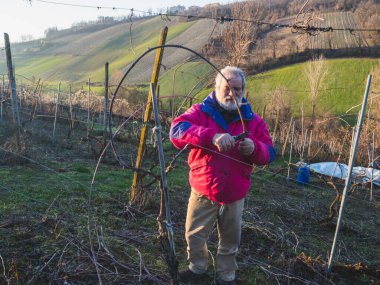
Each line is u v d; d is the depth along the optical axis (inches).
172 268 105.9
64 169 250.7
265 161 111.7
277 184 311.0
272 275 139.9
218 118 111.0
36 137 343.0
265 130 117.4
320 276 142.6
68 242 141.8
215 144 103.5
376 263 174.6
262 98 1041.5
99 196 198.8
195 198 117.1
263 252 161.3
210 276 130.5
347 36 1417.3
